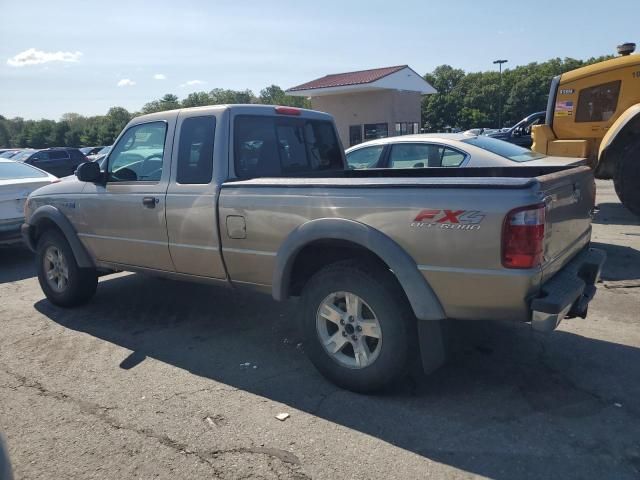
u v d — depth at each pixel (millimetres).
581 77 10633
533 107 79812
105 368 4270
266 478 2846
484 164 6672
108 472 2941
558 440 3094
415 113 36000
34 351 4664
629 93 10266
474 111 77375
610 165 9469
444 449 3043
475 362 4145
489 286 3117
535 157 7051
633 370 3928
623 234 8211
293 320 5234
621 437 3104
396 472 2857
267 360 4340
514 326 4824
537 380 3828
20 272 7781
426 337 3410
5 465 2154
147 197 4688
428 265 3270
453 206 3150
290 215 3781
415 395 3668
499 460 2928
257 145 4605
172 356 4469
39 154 24125
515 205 2996
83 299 5781
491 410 3447
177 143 4566
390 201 3354
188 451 3105
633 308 5176
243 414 3490
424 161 7246
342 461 2967
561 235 3506
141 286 6527
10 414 3582
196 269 4520
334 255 3928
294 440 3182
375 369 3549
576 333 4637
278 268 3875
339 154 5625
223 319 5324
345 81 33938
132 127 4984
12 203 8031
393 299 3438
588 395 3596
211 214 4250
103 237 5172
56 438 3281
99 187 5148
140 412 3557
